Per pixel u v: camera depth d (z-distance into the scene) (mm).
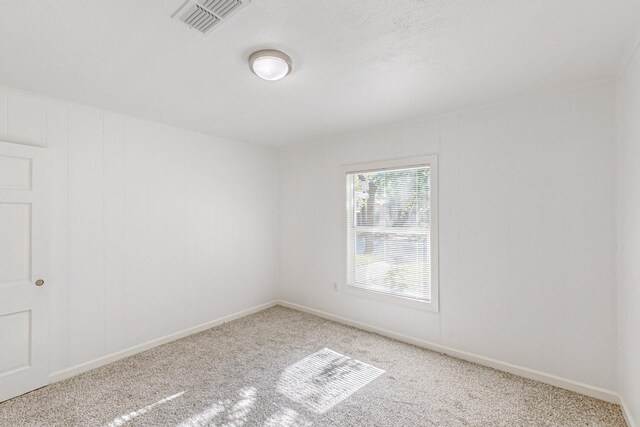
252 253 4242
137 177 3068
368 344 3199
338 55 1876
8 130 2309
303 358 2895
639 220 1756
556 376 2418
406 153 3238
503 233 2656
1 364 2225
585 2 1403
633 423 1873
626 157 2000
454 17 1511
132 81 2229
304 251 4262
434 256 3029
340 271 3842
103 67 2012
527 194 2541
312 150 4145
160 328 3236
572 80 2246
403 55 1885
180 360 2861
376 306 3500
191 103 2688
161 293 3252
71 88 2346
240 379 2527
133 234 3033
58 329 2539
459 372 2629
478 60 1949
